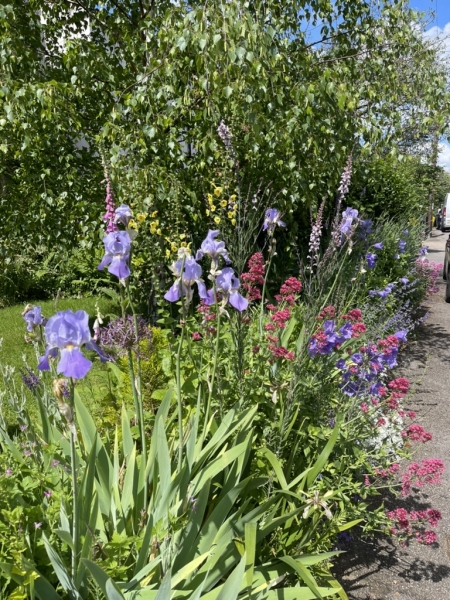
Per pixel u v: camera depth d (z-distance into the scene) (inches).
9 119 193.5
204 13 186.4
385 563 116.6
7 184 249.1
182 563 79.3
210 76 193.3
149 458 90.4
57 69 254.7
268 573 85.4
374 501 137.7
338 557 118.3
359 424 123.3
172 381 127.3
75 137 237.6
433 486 145.9
